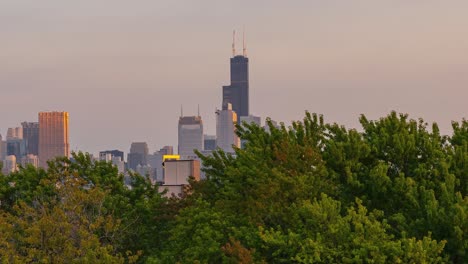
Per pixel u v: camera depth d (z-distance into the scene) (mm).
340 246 71562
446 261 72500
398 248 69188
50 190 98875
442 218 74375
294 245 73062
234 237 77062
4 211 97000
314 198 74188
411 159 86625
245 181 83188
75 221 80625
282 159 83375
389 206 82938
